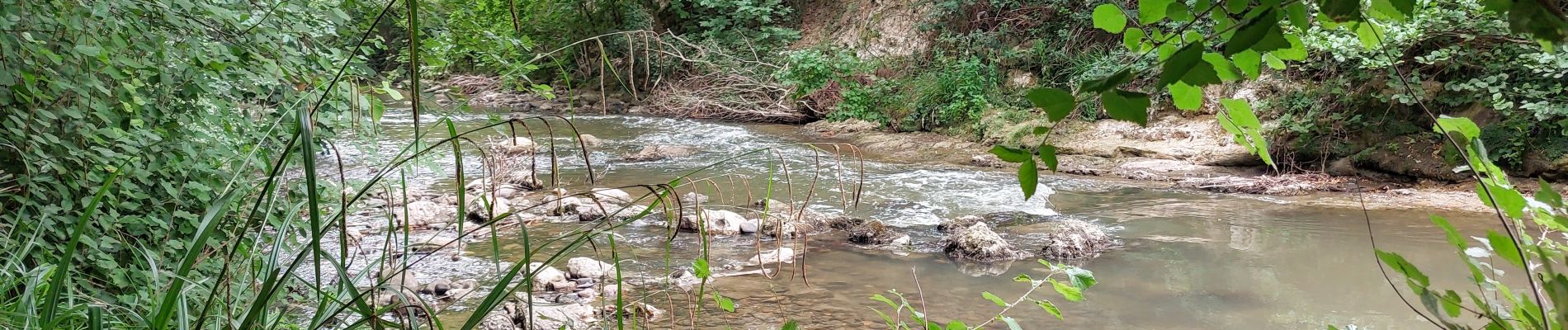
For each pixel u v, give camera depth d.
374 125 4.39
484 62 5.04
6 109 3.23
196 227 3.52
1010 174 10.63
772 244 6.94
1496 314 1.02
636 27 19.44
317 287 1.41
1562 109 8.10
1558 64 7.41
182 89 3.79
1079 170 10.81
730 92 17.91
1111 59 12.94
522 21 20.16
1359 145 9.95
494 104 19.44
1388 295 5.49
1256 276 5.98
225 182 3.75
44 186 3.25
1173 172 10.47
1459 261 6.17
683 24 21.14
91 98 3.34
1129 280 5.93
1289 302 5.39
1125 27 1.10
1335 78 10.34
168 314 1.61
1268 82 10.95
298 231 4.36
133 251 3.21
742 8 19.41
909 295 5.55
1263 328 4.91
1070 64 14.44
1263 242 6.99
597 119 17.34
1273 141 10.48
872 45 18.22
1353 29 0.95
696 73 18.69
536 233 7.20
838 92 16.42
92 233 3.27
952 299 5.48
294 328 3.00
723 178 10.17
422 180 9.75
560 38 20.81
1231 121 1.14
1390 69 9.54
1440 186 9.04
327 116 4.04
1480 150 0.97
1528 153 8.90
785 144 13.51
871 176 10.47
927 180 10.16
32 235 2.98
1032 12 15.99
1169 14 1.02
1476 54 8.98
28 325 2.12
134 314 2.25
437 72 5.06
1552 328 0.95
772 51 18.84
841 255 6.65
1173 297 5.53
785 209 8.00
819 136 14.69
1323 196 8.97
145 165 3.62
